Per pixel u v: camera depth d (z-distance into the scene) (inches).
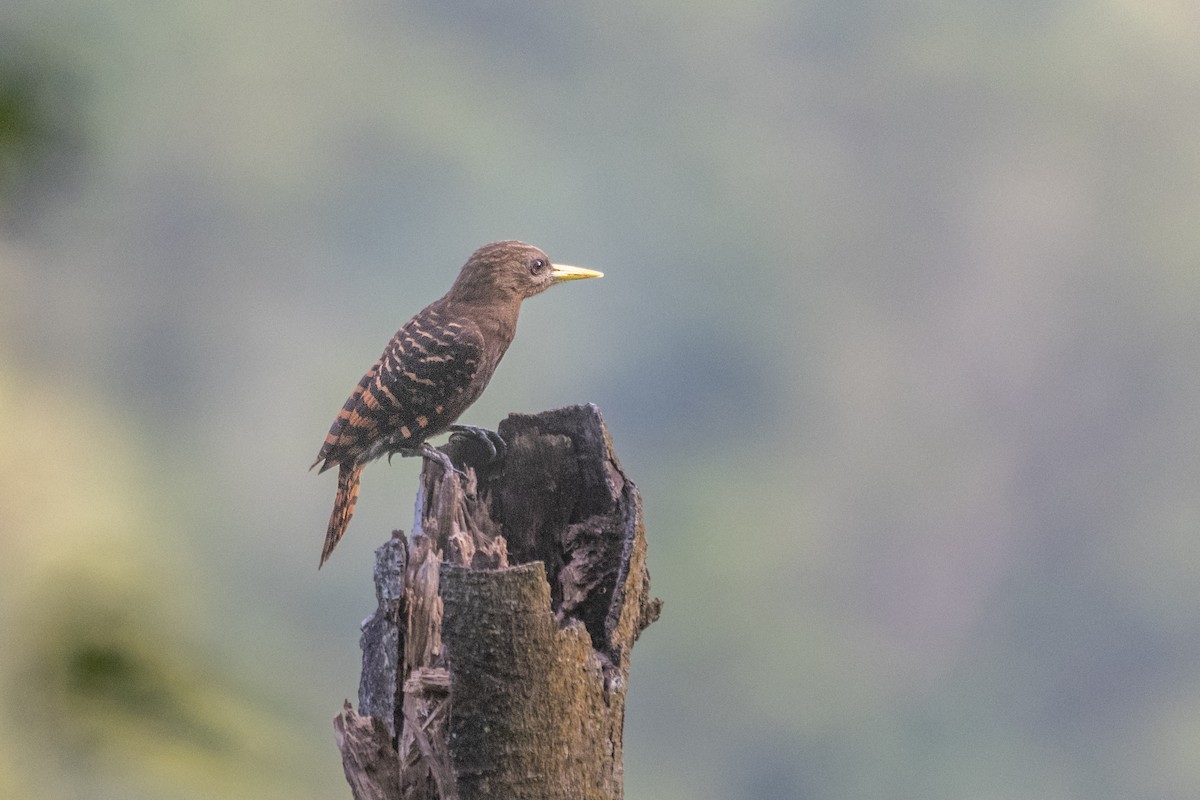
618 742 177.5
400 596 186.2
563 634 168.9
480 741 165.9
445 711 173.0
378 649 187.8
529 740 166.1
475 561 187.0
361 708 190.7
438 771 170.9
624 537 193.0
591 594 191.0
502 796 165.6
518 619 165.8
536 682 166.6
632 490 196.4
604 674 179.6
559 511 202.2
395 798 174.6
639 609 190.2
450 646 166.6
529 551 201.6
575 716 169.6
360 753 174.4
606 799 172.1
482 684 165.6
